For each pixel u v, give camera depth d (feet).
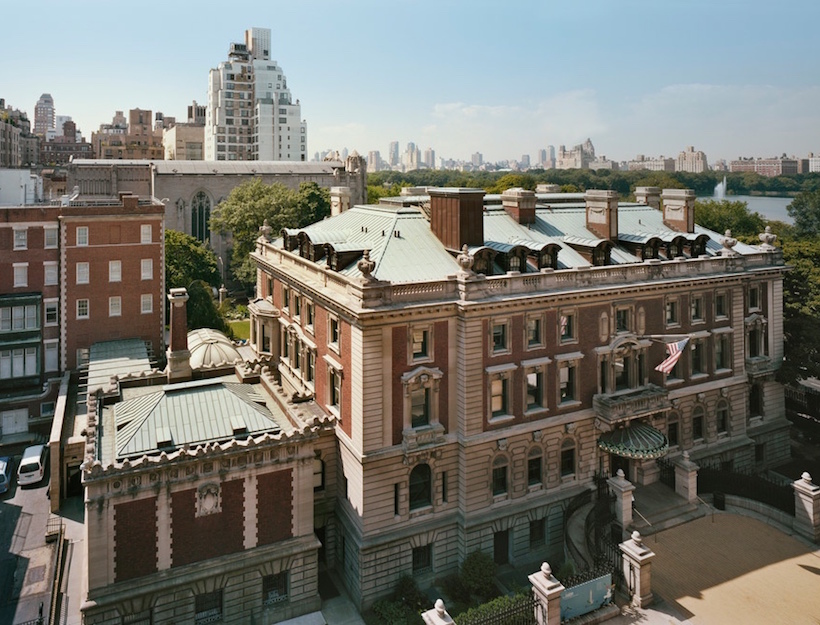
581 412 152.05
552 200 193.77
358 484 132.26
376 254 147.13
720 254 183.73
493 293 139.74
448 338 137.49
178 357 160.97
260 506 124.06
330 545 146.10
